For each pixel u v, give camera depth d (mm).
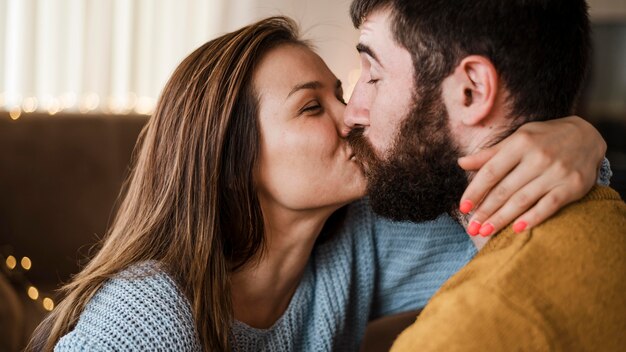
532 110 947
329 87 1125
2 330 1742
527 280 814
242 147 1080
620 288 839
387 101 982
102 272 1066
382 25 978
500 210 877
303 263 1182
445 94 943
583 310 812
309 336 1236
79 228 2150
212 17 3564
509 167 880
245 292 1166
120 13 3326
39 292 2035
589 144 912
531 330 784
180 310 1037
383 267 1337
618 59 3535
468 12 914
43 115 2201
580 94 1040
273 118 1073
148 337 1003
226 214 1103
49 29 3178
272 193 1098
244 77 1071
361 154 1040
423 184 979
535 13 919
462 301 813
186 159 1078
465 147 959
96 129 2236
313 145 1066
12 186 2117
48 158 2164
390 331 1421
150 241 1089
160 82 3475
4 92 3100
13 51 3107
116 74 3355
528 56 922
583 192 887
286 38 1141
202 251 1067
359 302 1312
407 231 1300
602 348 818
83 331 1002
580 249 840
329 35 3857
